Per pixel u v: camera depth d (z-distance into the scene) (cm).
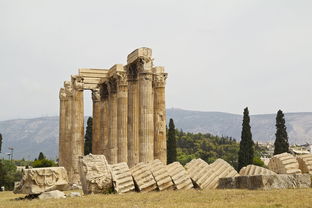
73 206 2700
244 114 9994
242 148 9844
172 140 10544
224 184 3541
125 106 6619
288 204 2323
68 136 7669
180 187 3553
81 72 7181
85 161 3616
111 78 7094
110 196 3216
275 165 4191
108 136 7144
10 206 2955
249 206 2294
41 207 2784
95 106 7681
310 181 3262
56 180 3825
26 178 3753
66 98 8169
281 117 9962
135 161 5900
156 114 6462
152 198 2930
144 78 5700
